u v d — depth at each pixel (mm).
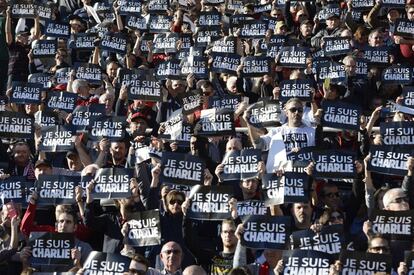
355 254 17406
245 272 17469
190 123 22438
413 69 25031
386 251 17828
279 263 17750
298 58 26391
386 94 25250
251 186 20125
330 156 19922
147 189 20453
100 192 19984
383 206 19266
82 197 20156
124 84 26250
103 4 33906
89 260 18031
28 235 20031
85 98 26406
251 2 32938
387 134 20812
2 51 32438
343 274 17406
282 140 20969
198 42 29375
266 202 19219
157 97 24703
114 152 22297
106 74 28594
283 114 22344
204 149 21875
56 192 20297
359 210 20062
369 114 23688
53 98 25453
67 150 22562
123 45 29438
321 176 19875
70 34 31109
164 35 29516
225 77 26703
